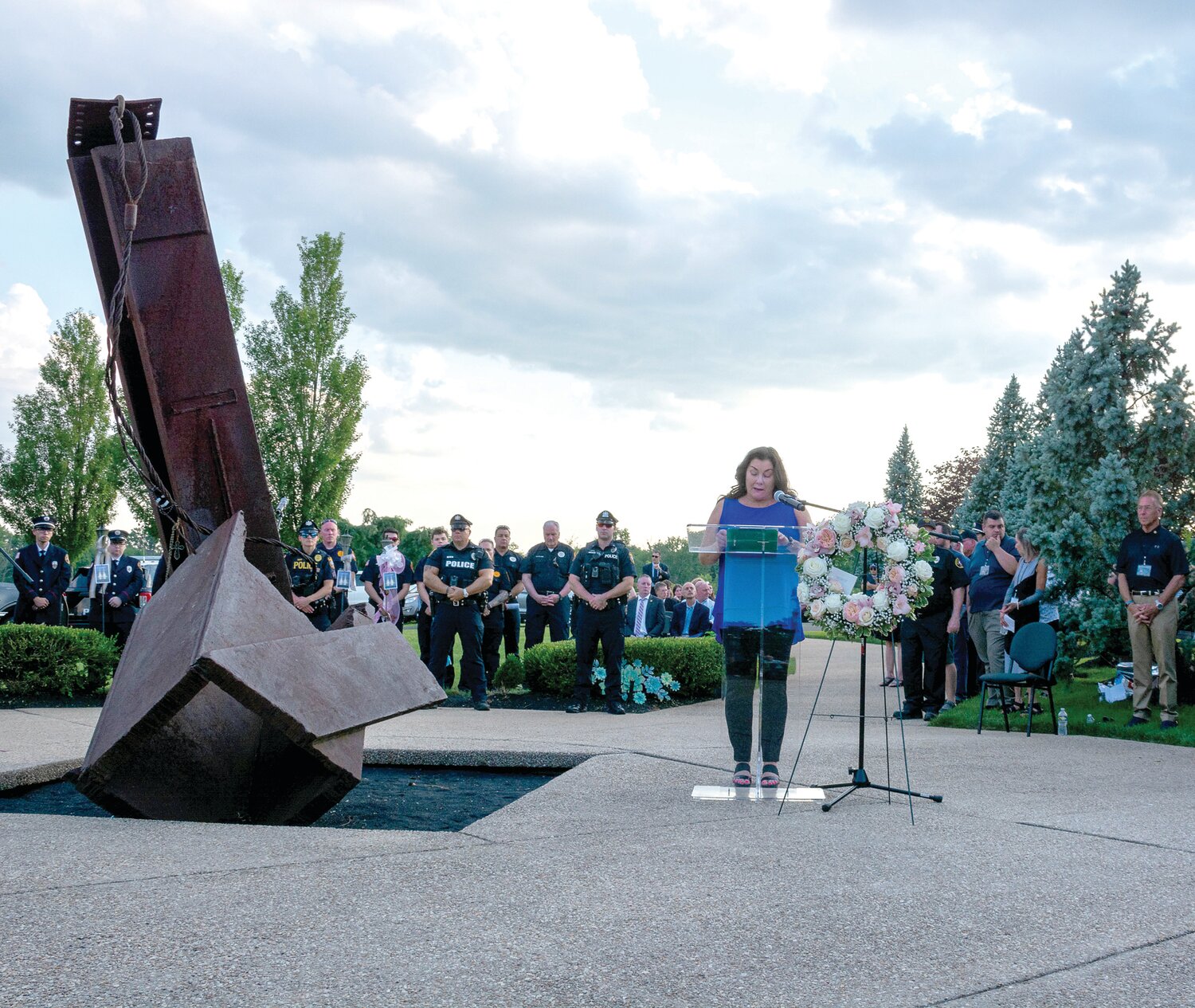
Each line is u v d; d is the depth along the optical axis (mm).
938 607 10992
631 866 3799
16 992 2438
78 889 3303
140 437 6457
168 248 6078
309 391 40875
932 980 2660
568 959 2766
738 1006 2471
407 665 5395
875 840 4309
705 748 7352
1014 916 3215
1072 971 2742
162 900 3213
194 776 5227
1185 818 4875
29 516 47688
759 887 3518
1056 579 11891
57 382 47781
